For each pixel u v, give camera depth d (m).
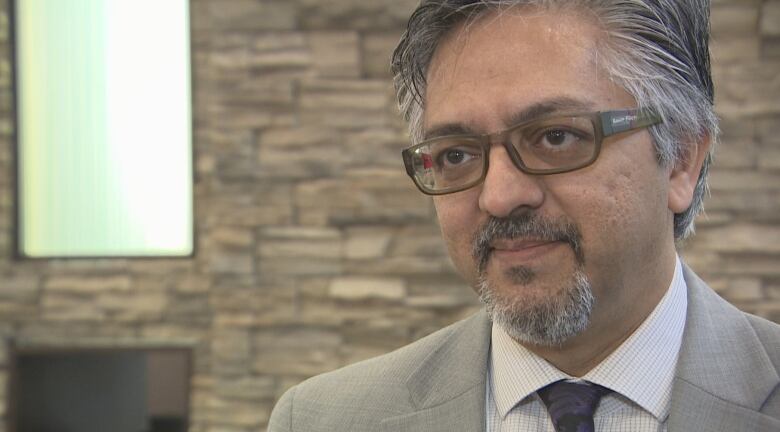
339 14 2.25
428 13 0.73
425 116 0.77
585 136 0.66
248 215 2.29
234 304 2.30
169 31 2.36
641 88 0.67
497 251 0.69
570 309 0.66
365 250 2.26
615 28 0.68
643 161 0.67
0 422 2.33
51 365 2.35
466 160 0.71
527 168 0.67
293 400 0.90
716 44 2.11
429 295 2.24
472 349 0.83
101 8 2.38
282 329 2.28
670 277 0.75
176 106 2.36
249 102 2.28
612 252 0.66
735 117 2.11
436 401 0.81
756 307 2.11
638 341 0.73
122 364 2.33
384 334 2.25
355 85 2.25
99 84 2.38
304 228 2.27
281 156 2.27
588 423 0.70
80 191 2.41
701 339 0.73
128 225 2.38
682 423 0.68
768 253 2.10
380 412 0.83
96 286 2.34
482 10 0.70
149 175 2.37
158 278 2.33
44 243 2.41
